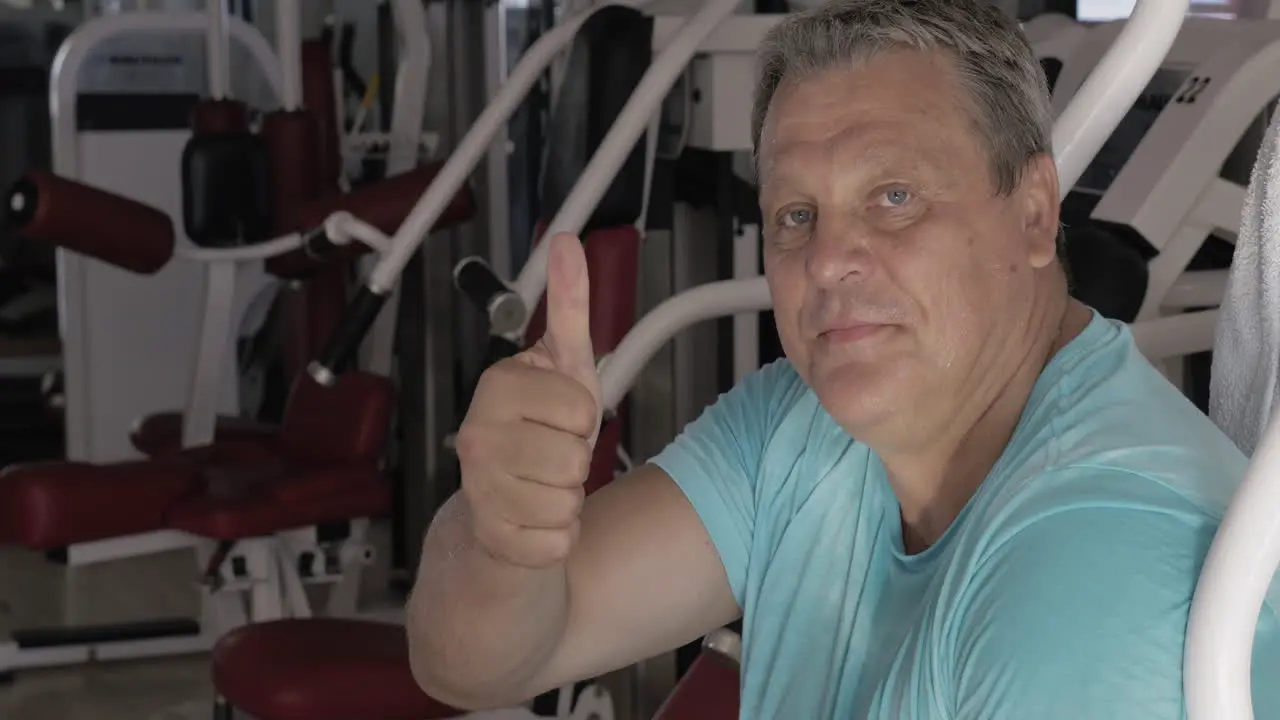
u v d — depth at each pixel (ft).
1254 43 6.81
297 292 12.62
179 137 15.06
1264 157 3.53
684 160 8.84
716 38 7.84
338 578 10.53
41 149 18.56
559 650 4.15
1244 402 3.77
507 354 6.86
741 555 4.22
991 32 3.57
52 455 16.57
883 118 3.54
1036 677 2.95
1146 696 2.87
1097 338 3.57
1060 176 4.34
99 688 11.10
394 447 13.42
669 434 9.05
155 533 10.11
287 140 11.25
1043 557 3.05
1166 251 6.73
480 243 12.91
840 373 3.60
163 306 15.01
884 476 3.94
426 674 4.06
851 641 3.89
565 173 7.53
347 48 14.08
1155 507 3.05
